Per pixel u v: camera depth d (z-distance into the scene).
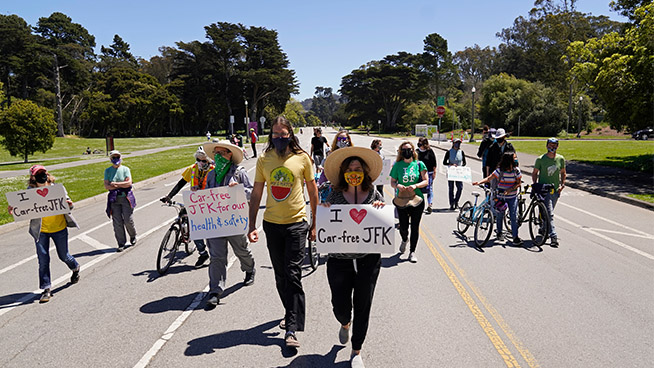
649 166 19.62
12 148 31.31
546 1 66.00
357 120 106.06
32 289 6.29
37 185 6.00
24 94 77.94
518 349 4.26
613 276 6.31
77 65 79.25
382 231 4.00
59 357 4.27
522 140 49.53
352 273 4.11
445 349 4.28
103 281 6.47
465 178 10.99
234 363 4.09
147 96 76.19
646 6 16.48
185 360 4.17
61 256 6.19
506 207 8.02
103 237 9.27
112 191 8.01
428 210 10.96
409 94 87.81
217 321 5.02
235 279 6.44
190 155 34.88
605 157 25.11
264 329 4.79
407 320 4.92
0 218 11.07
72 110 80.81
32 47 75.06
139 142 58.91
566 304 5.32
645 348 4.26
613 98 19.12
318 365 4.04
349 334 4.62
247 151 36.88
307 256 7.62
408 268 6.72
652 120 18.33
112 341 4.58
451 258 7.21
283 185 4.38
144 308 5.43
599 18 74.38
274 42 77.94
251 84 77.50
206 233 5.38
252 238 4.59
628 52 19.17
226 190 5.38
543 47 72.75
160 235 9.30
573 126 68.19
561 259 7.13
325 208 4.06
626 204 12.23
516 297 5.54
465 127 81.62
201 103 81.62
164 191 15.94
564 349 4.25
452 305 5.31
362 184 4.18
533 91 71.44
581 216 10.62
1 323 5.11
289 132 4.43
